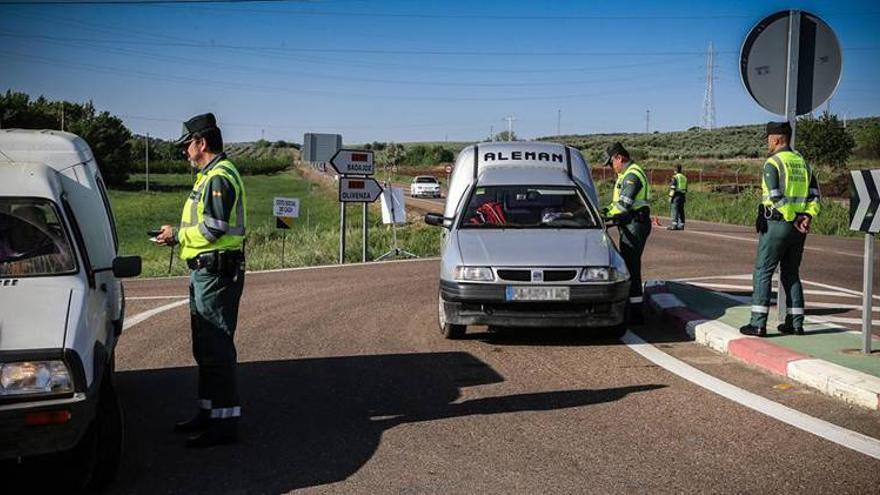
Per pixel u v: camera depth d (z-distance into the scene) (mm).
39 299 4754
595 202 10523
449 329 8922
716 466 4953
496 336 9211
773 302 10750
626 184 9578
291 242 23125
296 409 6387
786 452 5168
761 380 7008
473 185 10172
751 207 30344
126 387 7176
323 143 19531
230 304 5602
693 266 15805
